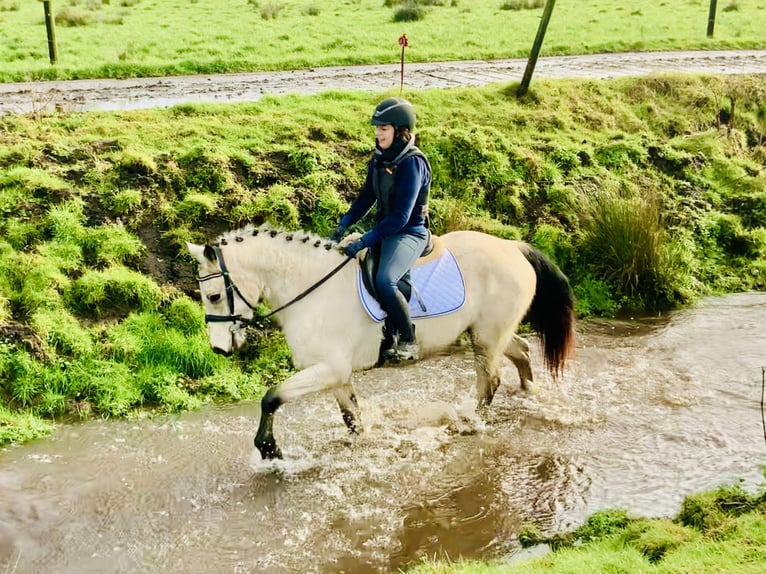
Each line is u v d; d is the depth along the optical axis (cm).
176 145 1050
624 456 646
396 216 568
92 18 2206
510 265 669
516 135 1245
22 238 854
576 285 996
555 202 1105
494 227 1035
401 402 743
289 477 620
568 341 709
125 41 1909
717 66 1791
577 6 2794
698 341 881
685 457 639
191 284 866
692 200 1181
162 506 578
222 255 578
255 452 655
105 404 722
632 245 1001
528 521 562
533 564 484
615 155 1222
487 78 1603
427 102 1310
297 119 1172
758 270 1092
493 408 730
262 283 598
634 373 801
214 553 525
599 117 1352
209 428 696
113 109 1242
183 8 2609
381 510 577
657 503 571
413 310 623
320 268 607
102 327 793
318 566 512
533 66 1355
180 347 788
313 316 605
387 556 523
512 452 657
